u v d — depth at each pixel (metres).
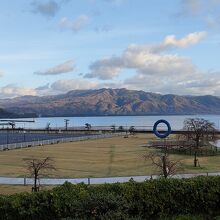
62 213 21.38
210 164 83.19
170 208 23.22
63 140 158.00
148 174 68.25
